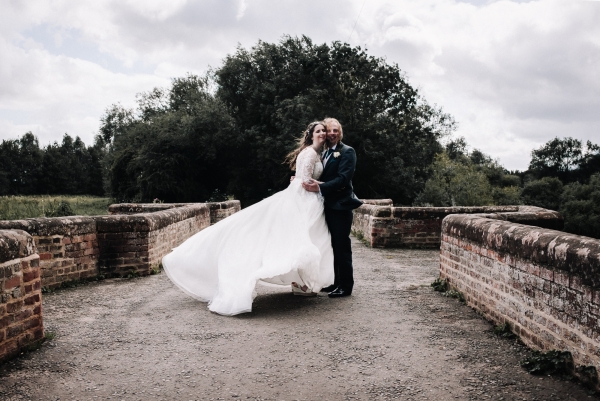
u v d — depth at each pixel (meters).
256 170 36.28
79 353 3.33
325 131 5.20
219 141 34.25
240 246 4.73
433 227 9.48
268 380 2.86
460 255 4.91
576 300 2.78
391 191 34.38
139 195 34.91
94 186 78.12
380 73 35.25
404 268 7.06
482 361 3.16
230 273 4.59
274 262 4.49
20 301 3.30
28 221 5.37
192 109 37.28
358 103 33.91
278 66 36.94
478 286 4.39
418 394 2.66
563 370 2.88
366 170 34.22
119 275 6.34
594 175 61.09
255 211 4.88
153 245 6.68
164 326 4.00
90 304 4.82
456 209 9.52
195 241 4.88
